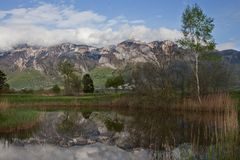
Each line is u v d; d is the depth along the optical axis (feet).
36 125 134.72
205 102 162.09
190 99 176.96
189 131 103.30
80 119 163.02
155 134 102.53
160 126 121.80
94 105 244.01
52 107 243.81
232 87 212.23
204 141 80.33
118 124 137.39
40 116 157.07
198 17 170.60
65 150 81.56
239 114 107.76
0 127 113.09
